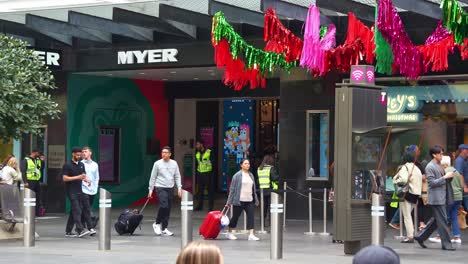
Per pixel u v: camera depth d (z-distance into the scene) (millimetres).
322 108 30625
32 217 22812
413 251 21531
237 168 42875
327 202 30453
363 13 25453
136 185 39500
